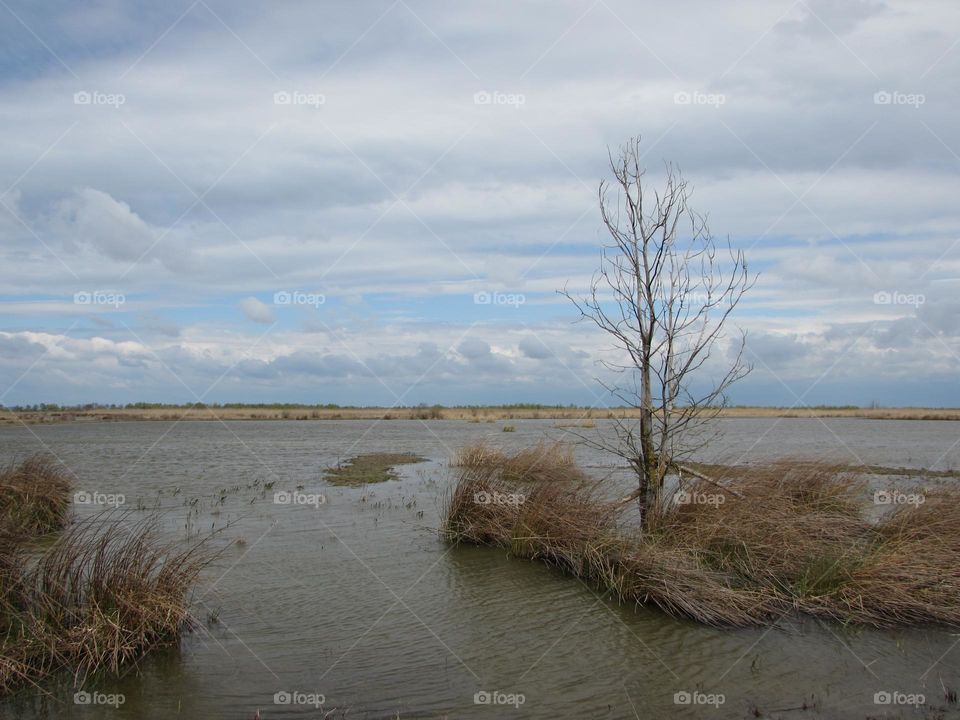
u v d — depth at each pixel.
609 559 9.52
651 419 10.62
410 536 12.49
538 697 6.28
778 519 10.22
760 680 6.66
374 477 20.48
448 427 50.03
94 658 6.70
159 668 6.78
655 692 6.38
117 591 7.32
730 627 7.97
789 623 8.09
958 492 11.87
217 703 6.07
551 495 11.63
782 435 37.38
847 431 43.31
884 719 5.92
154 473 20.94
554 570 10.34
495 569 10.38
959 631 7.89
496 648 7.37
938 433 41.59
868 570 8.60
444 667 6.89
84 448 29.94
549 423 51.00
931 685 6.57
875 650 7.36
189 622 7.82
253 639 7.55
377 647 7.38
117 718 5.77
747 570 9.27
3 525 8.68
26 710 5.89
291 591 9.22
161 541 11.71
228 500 16.06
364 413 78.75
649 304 10.56
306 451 29.20
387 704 6.11
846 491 13.34
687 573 8.63
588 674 6.76
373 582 9.68
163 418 70.94
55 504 13.35
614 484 13.30
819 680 6.66
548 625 8.06
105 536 8.56
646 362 10.59
